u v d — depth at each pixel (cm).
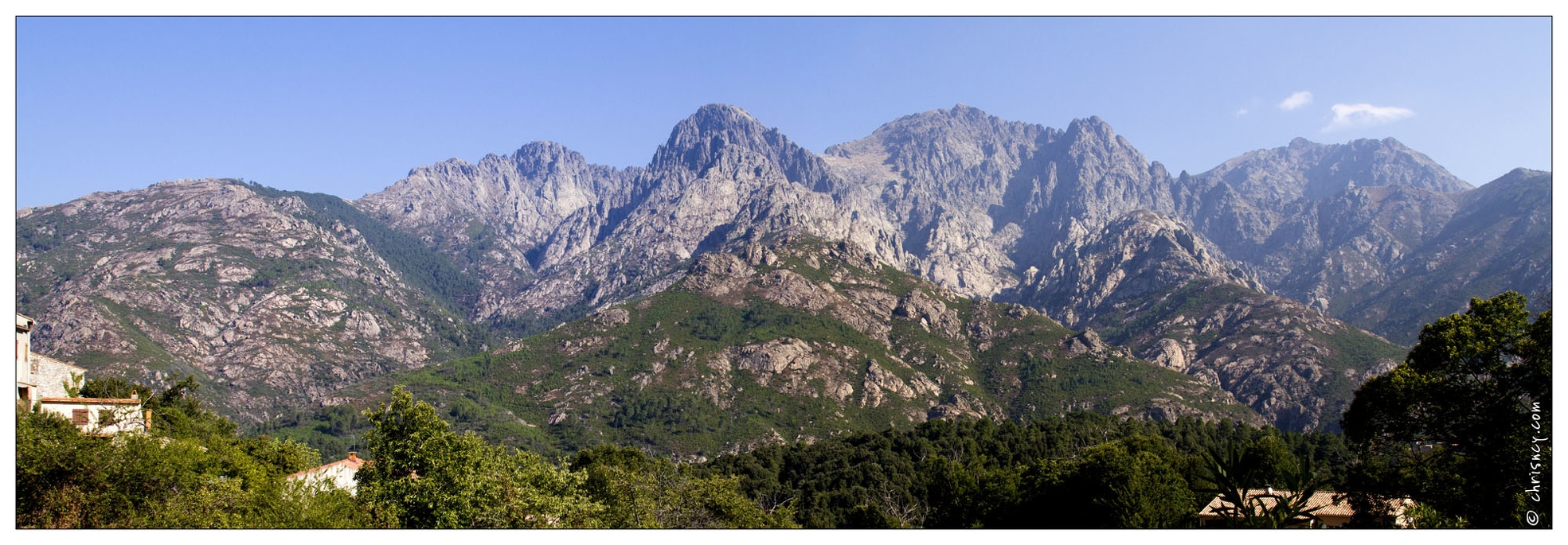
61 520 5922
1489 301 7862
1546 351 7138
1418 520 6694
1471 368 7662
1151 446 12688
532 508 7800
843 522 13425
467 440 7781
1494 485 7144
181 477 6575
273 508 6600
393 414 7694
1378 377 8350
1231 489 6488
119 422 7888
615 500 9450
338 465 9525
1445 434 7694
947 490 13000
